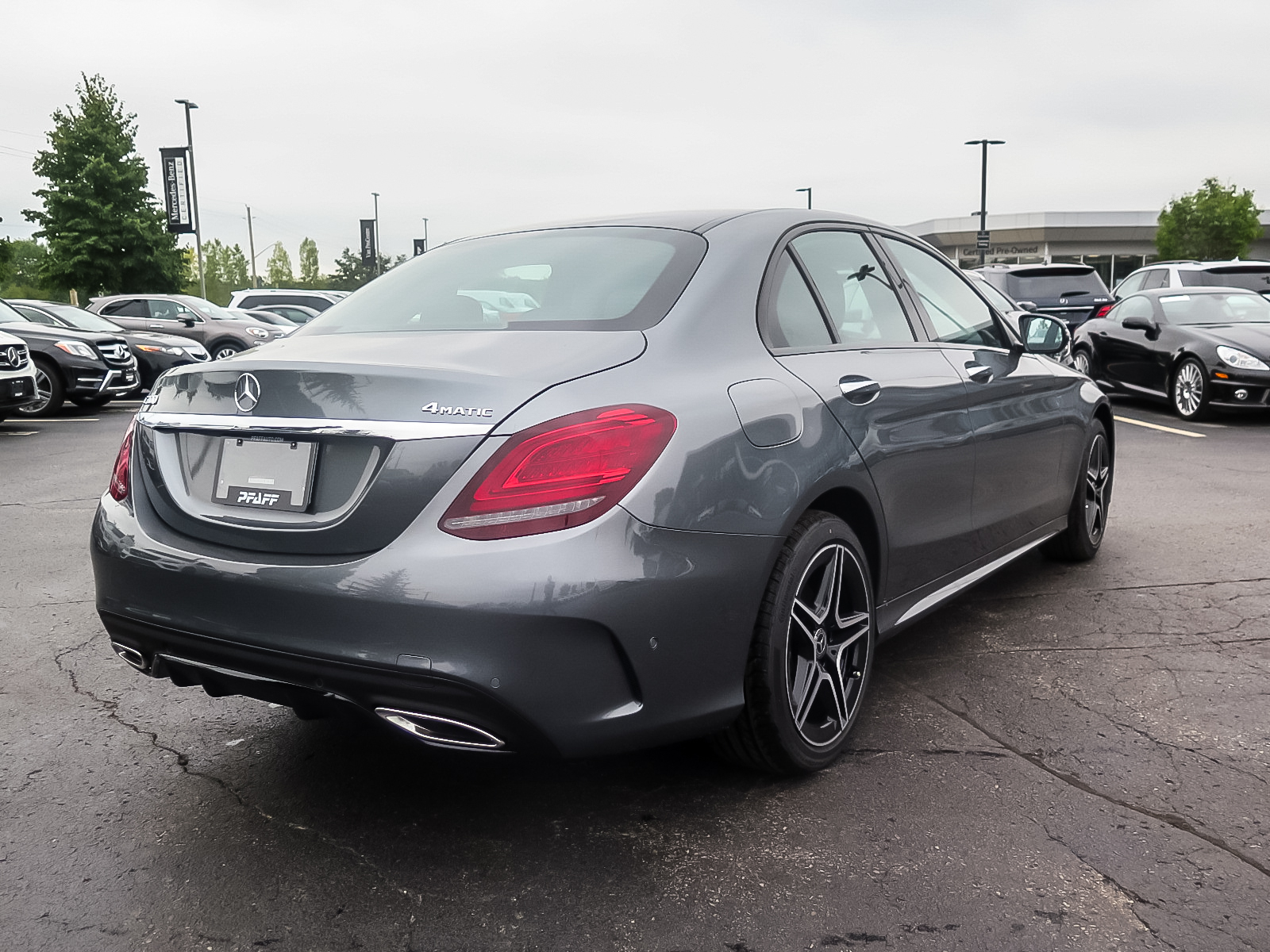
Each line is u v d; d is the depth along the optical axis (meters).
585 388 2.15
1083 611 4.02
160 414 2.46
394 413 2.12
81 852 2.33
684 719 2.27
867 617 2.80
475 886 2.18
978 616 3.98
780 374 2.58
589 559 2.05
